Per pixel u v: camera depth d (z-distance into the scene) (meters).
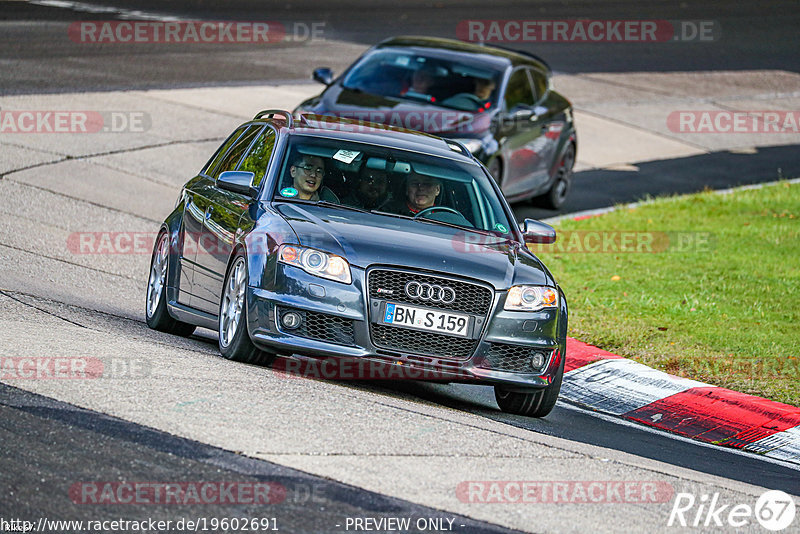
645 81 104.19
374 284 27.53
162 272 34.53
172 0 114.62
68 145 59.47
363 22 112.56
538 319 28.69
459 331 27.84
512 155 57.09
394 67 58.19
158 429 21.44
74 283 38.84
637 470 24.19
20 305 32.38
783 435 32.22
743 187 73.25
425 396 30.70
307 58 92.81
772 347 39.81
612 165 76.94
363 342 27.36
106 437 20.75
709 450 30.05
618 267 51.25
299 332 27.38
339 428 23.20
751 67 116.69
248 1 119.56
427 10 125.25
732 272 51.00
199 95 74.62
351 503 19.23
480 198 32.50
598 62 109.69
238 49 93.44
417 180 31.88
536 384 28.77
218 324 30.23
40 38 86.94
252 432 21.98
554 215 62.59
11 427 20.69
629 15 135.75
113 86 73.44
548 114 61.59
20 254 41.16
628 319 42.47
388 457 21.88
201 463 20.09
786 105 102.75
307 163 31.36
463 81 57.56
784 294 47.59
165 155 61.16
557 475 22.67
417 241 28.81
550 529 19.41
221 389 24.58
